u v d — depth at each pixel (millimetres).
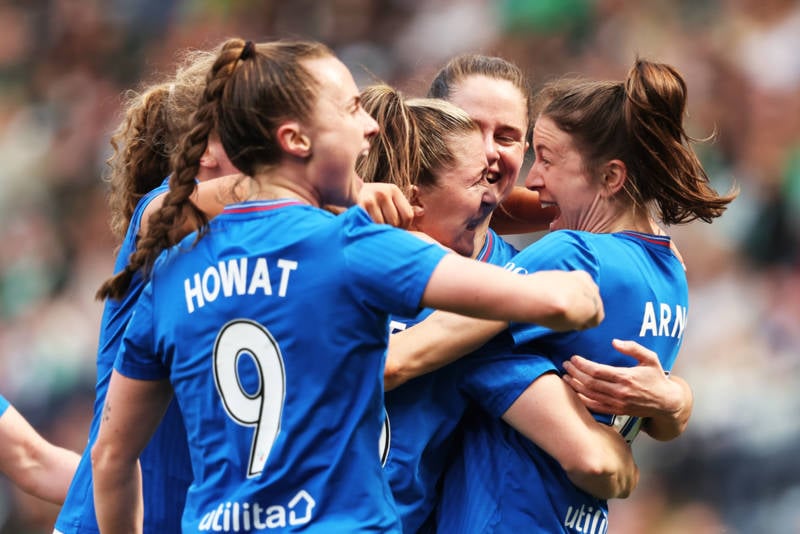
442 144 9805
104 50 40344
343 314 7750
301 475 7746
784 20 30703
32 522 28703
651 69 9523
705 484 24422
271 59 8000
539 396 9117
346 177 8117
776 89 29609
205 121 8195
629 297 9375
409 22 36156
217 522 7832
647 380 9211
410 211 8953
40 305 34781
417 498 9547
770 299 26359
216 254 8023
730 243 27391
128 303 9820
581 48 32406
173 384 8242
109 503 8859
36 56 41250
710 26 31359
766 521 23688
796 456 24078
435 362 9008
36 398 32656
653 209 10305
